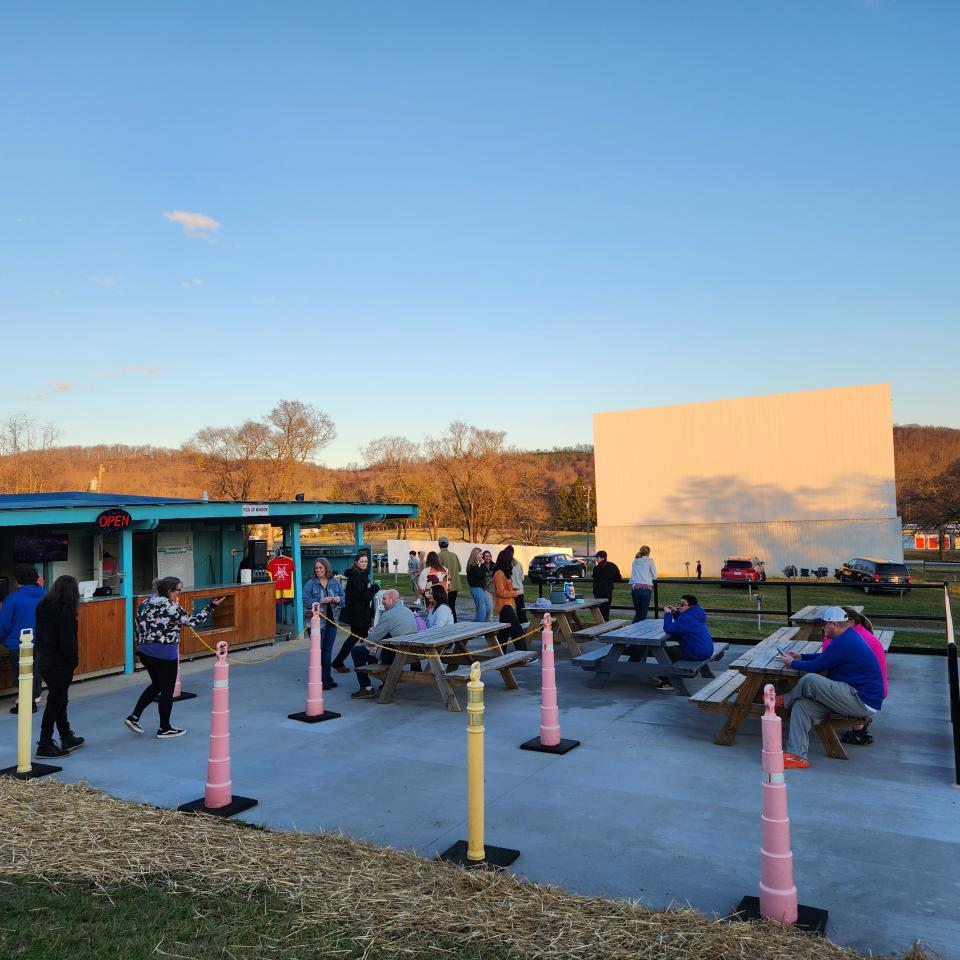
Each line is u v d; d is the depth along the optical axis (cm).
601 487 5119
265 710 896
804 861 477
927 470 9225
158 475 8844
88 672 1089
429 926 387
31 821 521
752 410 4788
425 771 661
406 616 934
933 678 1058
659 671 953
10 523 999
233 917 396
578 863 473
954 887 440
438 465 7194
